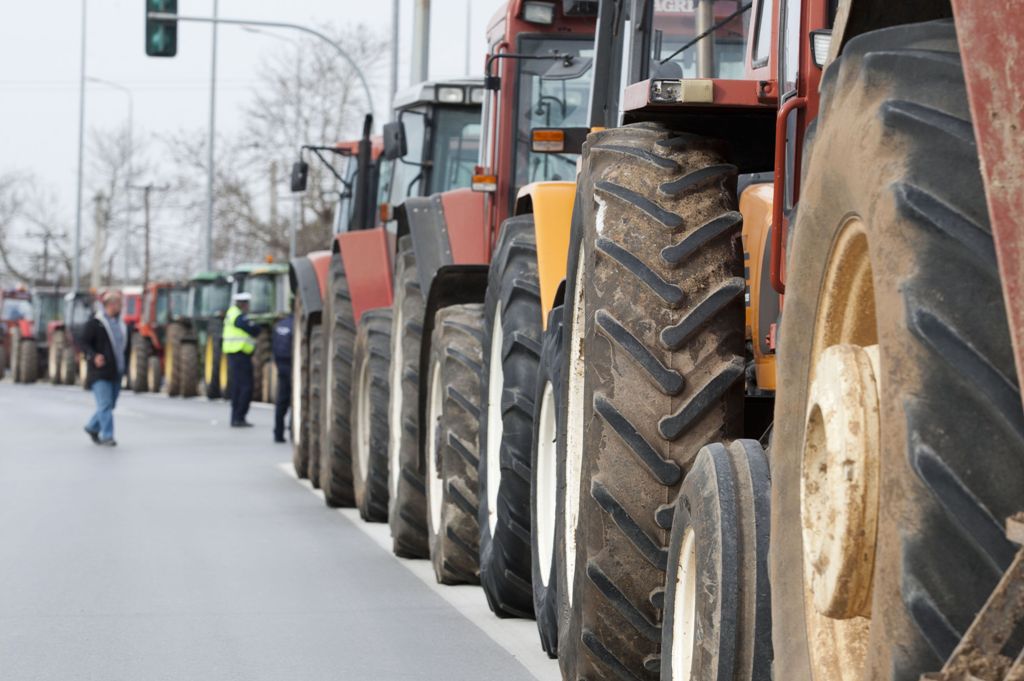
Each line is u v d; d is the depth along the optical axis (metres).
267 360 82.75
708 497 10.51
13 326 138.62
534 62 23.95
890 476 6.75
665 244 12.45
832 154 7.75
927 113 6.88
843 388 7.47
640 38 14.73
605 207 12.73
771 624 9.77
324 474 31.95
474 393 20.67
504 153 23.86
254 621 18.80
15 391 112.25
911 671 6.61
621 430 12.16
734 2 14.05
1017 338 6.05
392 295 30.58
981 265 6.49
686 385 12.15
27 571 22.98
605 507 12.20
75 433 59.41
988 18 6.25
